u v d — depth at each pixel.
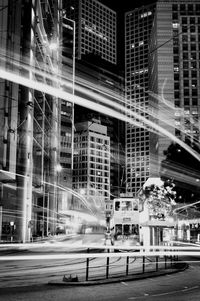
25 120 65.62
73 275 19.08
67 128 152.88
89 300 12.45
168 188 33.81
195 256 35.06
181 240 44.00
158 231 29.27
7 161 54.06
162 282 17.30
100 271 21.45
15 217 62.78
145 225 28.95
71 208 145.50
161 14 147.75
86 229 130.12
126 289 15.06
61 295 13.30
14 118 56.62
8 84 55.94
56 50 111.81
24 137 65.38
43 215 84.81
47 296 13.03
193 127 141.00
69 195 147.00
